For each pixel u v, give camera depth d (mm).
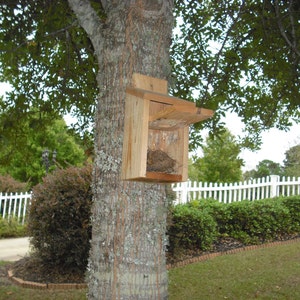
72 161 21312
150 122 2488
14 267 6641
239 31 6168
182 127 2586
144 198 2439
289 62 5648
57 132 21031
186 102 2361
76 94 6371
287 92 6000
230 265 6852
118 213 2412
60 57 6234
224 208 8578
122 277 2348
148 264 2385
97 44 2756
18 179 20391
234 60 5848
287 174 19453
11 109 5980
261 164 23281
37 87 6258
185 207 7980
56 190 6098
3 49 5211
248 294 5398
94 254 2475
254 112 6555
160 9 2676
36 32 5352
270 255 7512
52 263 6176
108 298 2350
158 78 2607
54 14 5047
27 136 6520
